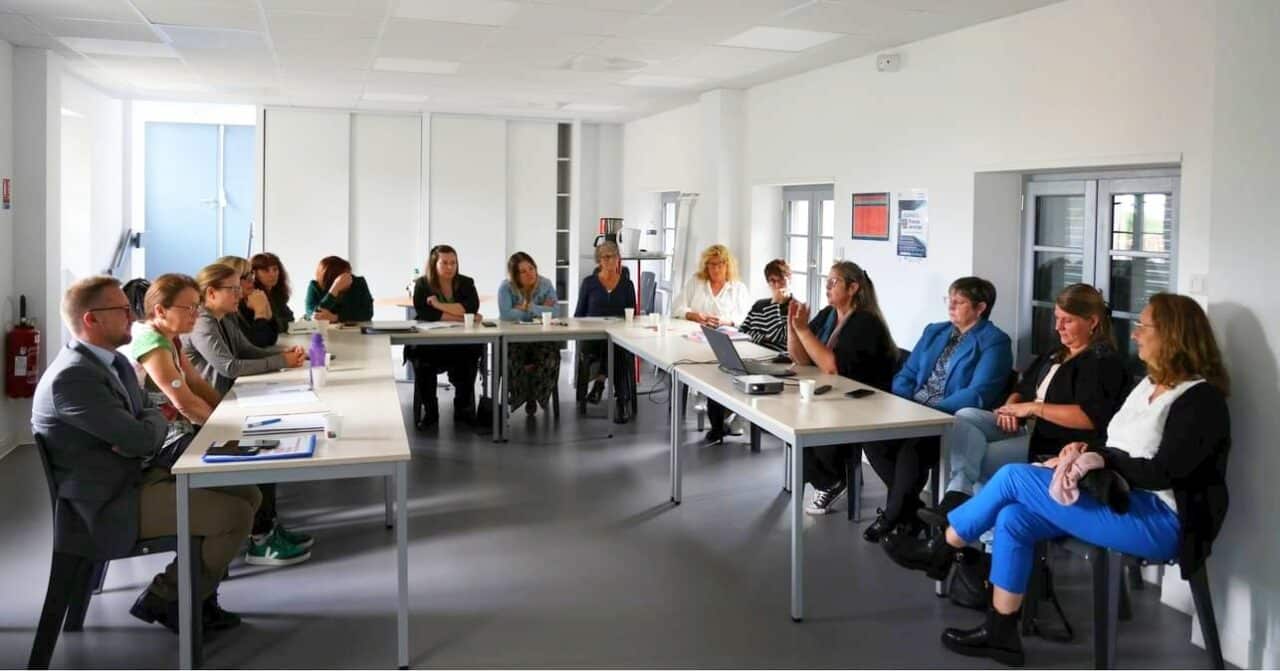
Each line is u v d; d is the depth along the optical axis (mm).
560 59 6707
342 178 9758
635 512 4633
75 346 2934
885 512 4094
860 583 3740
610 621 3361
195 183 11156
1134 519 2889
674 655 3102
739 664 3043
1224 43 3064
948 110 5645
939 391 4258
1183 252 4098
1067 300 3643
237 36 5961
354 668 2982
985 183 5438
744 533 4332
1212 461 2916
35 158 6242
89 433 2840
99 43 6168
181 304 3555
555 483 5137
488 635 3234
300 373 4512
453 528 4367
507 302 6785
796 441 3361
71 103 7777
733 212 8281
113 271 9297
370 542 4152
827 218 7547
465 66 7055
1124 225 4820
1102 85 4527
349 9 5188
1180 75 4102
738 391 4125
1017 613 3062
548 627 3307
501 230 10320
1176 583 3551
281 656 3057
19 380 5941
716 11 5117
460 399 6676
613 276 7125
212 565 3021
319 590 3605
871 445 4262
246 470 2848
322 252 9766
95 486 2854
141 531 2918
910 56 5980
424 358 6488
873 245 6449
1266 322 2969
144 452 2912
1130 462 2926
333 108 9641
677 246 9070
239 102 9344
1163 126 4191
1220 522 2914
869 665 3043
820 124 7055
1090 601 3621
